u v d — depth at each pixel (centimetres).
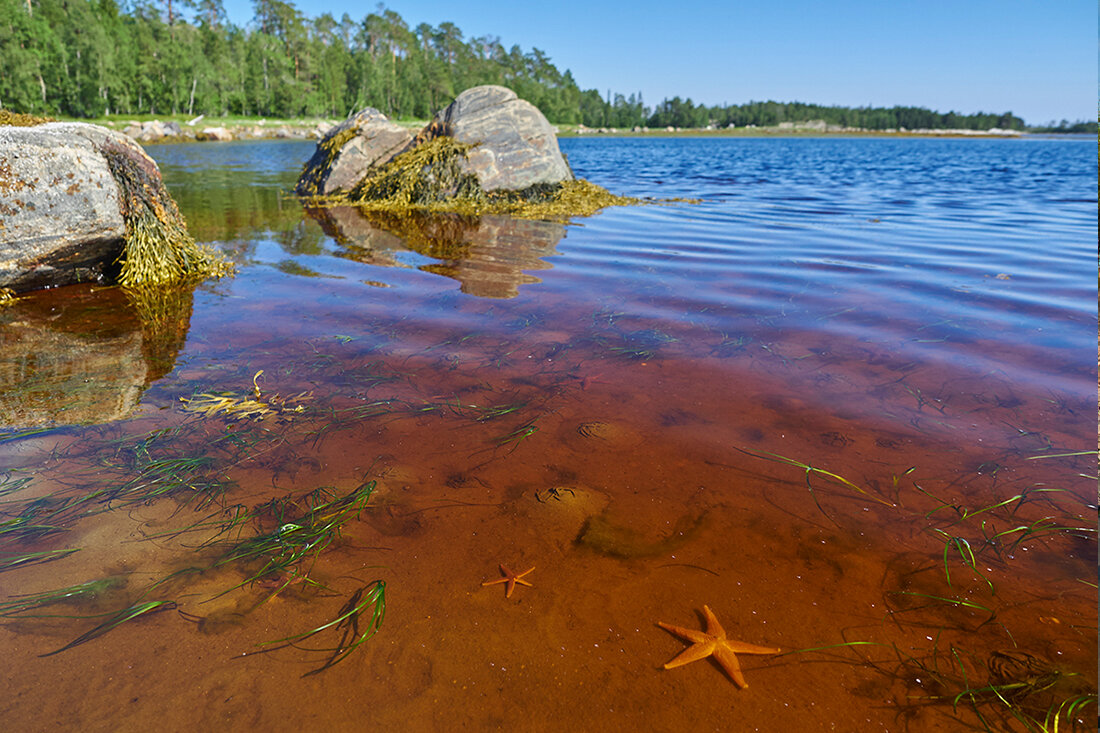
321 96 8119
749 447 329
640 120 15162
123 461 307
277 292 615
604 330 505
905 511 275
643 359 448
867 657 204
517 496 287
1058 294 594
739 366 435
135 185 669
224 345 467
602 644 209
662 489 293
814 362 441
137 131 4775
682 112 15788
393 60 9656
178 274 669
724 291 620
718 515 275
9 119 608
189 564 240
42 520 262
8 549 244
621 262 747
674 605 226
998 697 188
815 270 701
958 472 303
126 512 269
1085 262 727
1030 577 236
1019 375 411
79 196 602
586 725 181
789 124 17175
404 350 459
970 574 238
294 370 420
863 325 517
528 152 1345
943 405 372
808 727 181
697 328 512
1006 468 305
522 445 330
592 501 284
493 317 539
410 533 262
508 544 256
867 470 306
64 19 6116
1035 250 794
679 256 777
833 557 249
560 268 717
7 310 555
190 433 335
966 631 212
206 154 3025
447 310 557
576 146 5441
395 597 227
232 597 225
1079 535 256
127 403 369
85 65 5719
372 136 1511
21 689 186
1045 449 320
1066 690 189
